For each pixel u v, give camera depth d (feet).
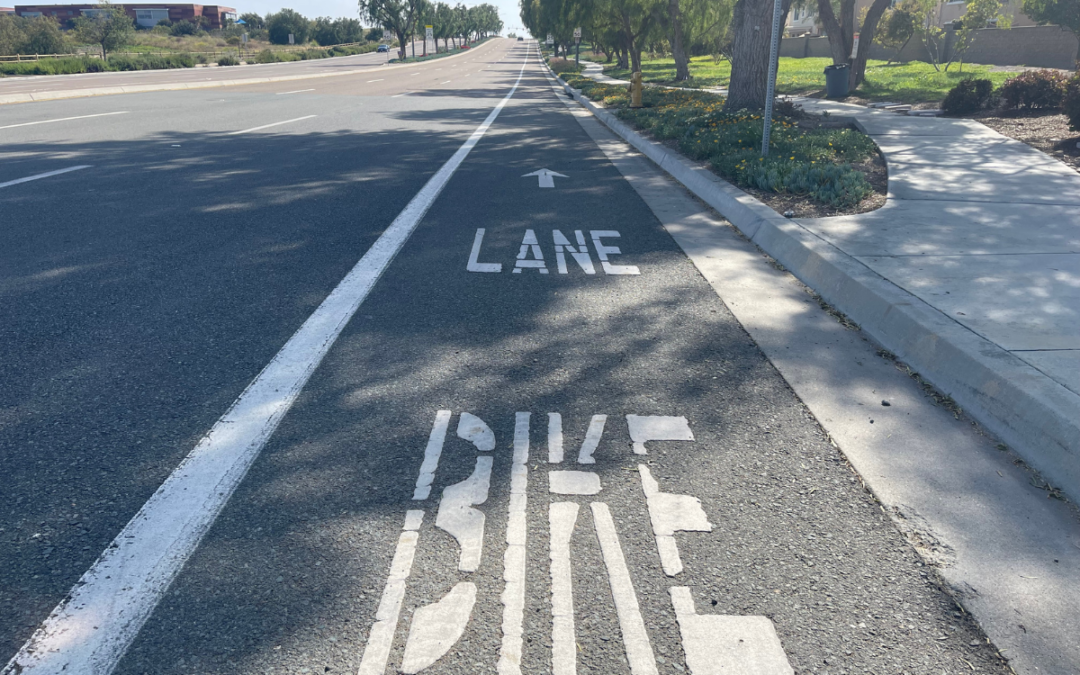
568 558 7.72
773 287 17.46
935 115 50.52
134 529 8.05
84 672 6.24
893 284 15.57
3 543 7.78
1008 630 6.98
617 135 50.67
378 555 7.71
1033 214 22.27
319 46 442.50
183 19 435.94
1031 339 12.55
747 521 8.45
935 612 7.18
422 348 13.17
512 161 36.88
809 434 10.48
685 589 7.34
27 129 44.98
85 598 7.06
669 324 14.74
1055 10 61.87
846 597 7.32
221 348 12.97
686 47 116.06
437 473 9.21
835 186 24.58
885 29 118.21
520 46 603.26
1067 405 9.96
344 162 34.86
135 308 14.83
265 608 6.98
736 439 10.27
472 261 18.85
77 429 10.11
